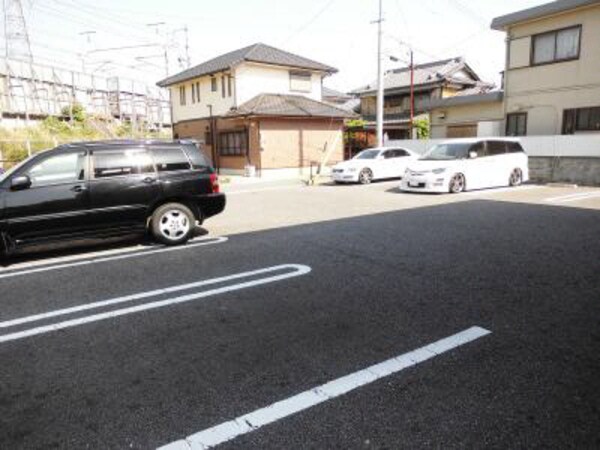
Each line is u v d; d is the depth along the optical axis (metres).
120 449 2.21
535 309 3.87
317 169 21.89
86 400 2.63
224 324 3.68
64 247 6.69
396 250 5.96
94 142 6.20
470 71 30.44
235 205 11.02
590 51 14.26
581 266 5.11
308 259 5.60
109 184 6.07
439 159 12.65
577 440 2.20
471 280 4.67
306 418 2.42
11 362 3.11
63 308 4.12
